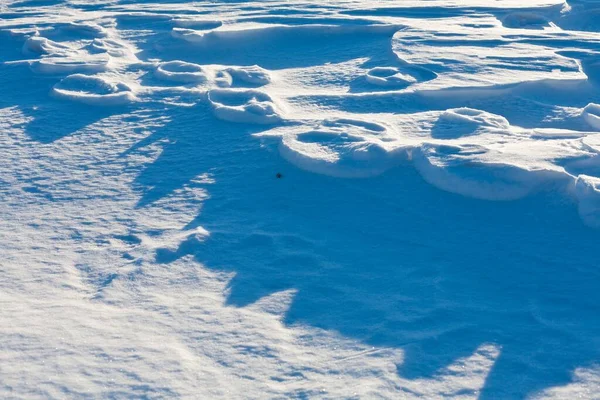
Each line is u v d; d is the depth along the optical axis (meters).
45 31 11.73
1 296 4.95
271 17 11.73
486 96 8.23
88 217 6.20
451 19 11.73
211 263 5.36
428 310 4.66
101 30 11.74
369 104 8.22
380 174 6.41
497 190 5.85
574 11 12.79
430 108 8.12
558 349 4.21
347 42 10.85
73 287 5.10
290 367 4.13
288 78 9.58
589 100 8.27
